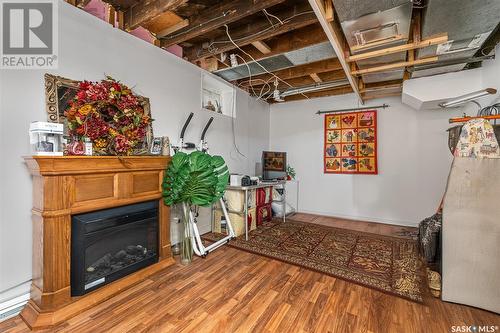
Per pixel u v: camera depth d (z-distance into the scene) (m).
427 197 3.91
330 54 2.87
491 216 1.72
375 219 4.31
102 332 1.51
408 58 2.61
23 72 1.73
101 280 1.89
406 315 1.70
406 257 2.68
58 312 1.61
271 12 2.37
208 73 3.51
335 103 4.72
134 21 2.30
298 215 4.77
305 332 1.53
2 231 1.63
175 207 2.96
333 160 4.72
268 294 1.95
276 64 3.19
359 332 1.53
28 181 1.75
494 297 1.71
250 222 3.66
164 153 2.59
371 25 1.94
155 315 1.68
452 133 2.19
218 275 2.27
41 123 1.62
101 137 2.00
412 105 3.72
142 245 2.32
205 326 1.58
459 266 1.82
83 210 1.79
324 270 2.34
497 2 1.62
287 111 5.25
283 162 4.50
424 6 1.83
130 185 2.14
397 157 4.14
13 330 1.53
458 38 2.09
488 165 1.73
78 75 2.02
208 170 2.50
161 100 2.79
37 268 1.69
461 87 2.95
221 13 2.25
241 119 4.41
